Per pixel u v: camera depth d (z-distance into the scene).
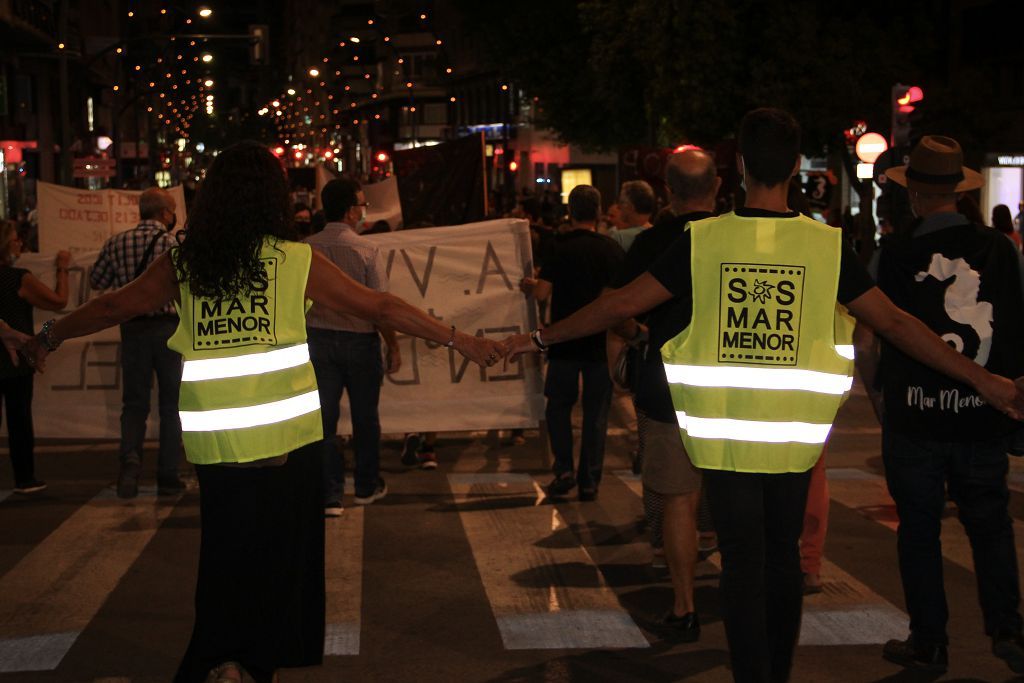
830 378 4.51
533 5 39.78
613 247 9.21
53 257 11.69
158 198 9.26
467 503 9.30
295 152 156.88
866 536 8.13
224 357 4.48
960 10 38.66
